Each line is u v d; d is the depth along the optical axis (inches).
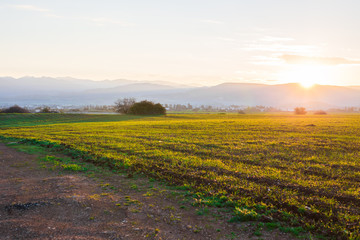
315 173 606.9
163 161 741.9
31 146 1128.2
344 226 338.6
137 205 439.8
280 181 537.3
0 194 494.9
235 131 1526.8
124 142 1144.8
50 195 478.9
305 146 960.9
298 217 369.4
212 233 341.7
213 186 512.4
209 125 1985.7
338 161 722.8
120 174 643.5
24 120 3383.4
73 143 1143.6
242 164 697.0
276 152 856.9
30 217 383.2
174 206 434.9
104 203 446.9
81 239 318.7
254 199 436.8
